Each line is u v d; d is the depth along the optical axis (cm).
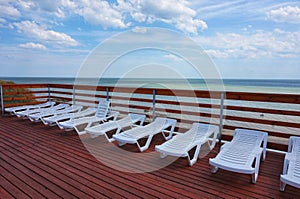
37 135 407
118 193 211
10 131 433
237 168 223
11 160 288
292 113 326
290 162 233
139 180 238
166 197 205
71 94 623
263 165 283
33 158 296
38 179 237
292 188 224
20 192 212
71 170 260
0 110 611
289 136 327
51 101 681
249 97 353
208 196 208
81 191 214
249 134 321
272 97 334
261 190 220
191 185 228
